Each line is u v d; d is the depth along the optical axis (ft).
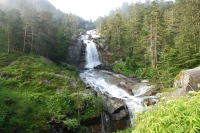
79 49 168.35
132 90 88.53
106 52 165.58
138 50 132.26
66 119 57.26
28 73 84.02
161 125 9.09
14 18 123.54
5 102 59.57
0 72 80.84
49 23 146.92
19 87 72.74
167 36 123.03
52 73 86.12
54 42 141.59
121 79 109.91
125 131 47.50
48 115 58.54
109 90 90.63
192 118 8.43
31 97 64.90
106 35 182.91
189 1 119.85
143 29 148.56
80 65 159.22
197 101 9.27
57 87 76.23
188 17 115.65
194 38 104.32
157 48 122.83
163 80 83.05
